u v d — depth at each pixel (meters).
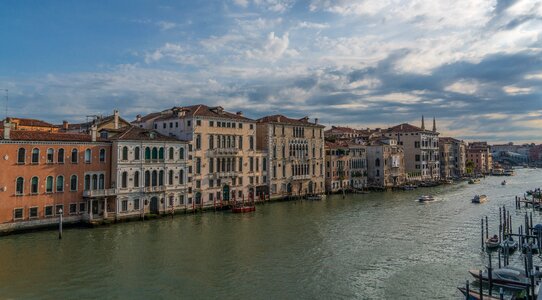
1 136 41.91
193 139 59.25
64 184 45.81
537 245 38.41
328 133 126.56
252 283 28.39
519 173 193.00
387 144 103.44
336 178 89.50
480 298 22.31
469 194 87.44
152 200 53.91
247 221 51.47
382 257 34.81
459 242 40.28
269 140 72.75
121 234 42.88
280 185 74.81
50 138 44.94
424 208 64.25
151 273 30.28
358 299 25.62
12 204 42.09
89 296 25.95
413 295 26.25
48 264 32.16
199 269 31.28
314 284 28.27
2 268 31.08
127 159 50.66
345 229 46.47
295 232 44.59
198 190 59.72
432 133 123.69
